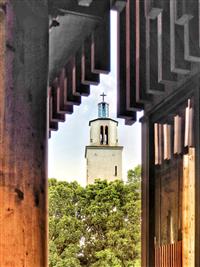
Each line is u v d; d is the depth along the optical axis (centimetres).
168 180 707
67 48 376
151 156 736
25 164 132
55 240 4506
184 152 668
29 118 135
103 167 6612
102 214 4594
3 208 127
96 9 219
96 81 571
